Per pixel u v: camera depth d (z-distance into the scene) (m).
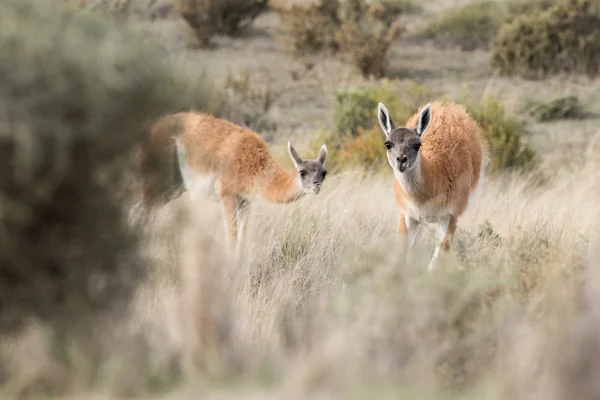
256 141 36.69
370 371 17.69
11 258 15.74
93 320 17.48
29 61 14.68
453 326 19.38
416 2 123.25
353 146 57.31
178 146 35.44
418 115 34.75
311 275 27.52
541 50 91.06
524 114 77.81
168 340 18.81
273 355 19.97
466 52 101.94
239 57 95.88
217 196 36.41
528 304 20.00
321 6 100.88
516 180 49.06
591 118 76.19
